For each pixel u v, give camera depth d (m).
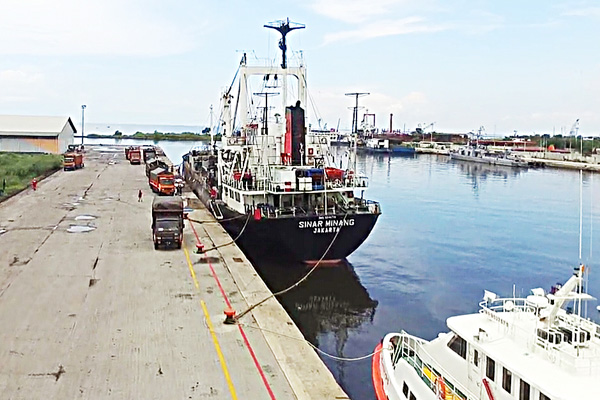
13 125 105.25
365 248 40.91
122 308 20.81
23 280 24.23
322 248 32.50
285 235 31.50
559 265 37.38
